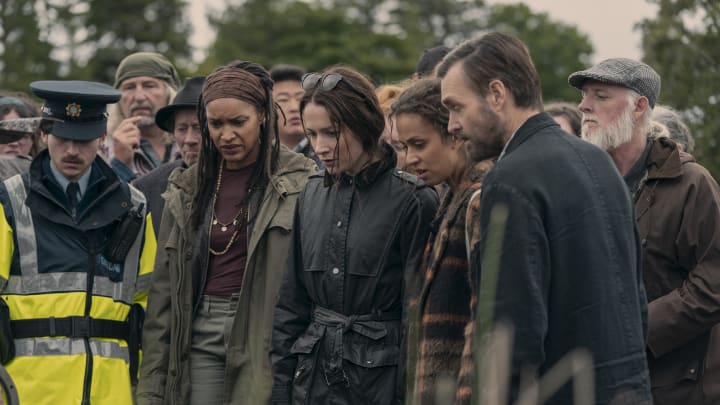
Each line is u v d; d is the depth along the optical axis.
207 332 5.23
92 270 5.14
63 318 5.05
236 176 5.38
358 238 4.81
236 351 5.14
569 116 6.61
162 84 7.63
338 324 4.80
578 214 3.64
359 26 65.62
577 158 3.73
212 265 5.29
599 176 3.73
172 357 5.21
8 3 45.78
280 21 62.53
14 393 4.54
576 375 3.17
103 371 5.09
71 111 5.14
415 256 4.66
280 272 5.19
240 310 5.16
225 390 5.12
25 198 5.09
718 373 5.02
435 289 4.18
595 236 3.64
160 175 6.32
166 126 6.48
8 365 5.01
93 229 5.15
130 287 5.26
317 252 4.89
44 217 5.08
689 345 5.01
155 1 58.75
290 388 4.94
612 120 5.13
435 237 4.39
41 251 5.07
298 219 5.06
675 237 5.01
